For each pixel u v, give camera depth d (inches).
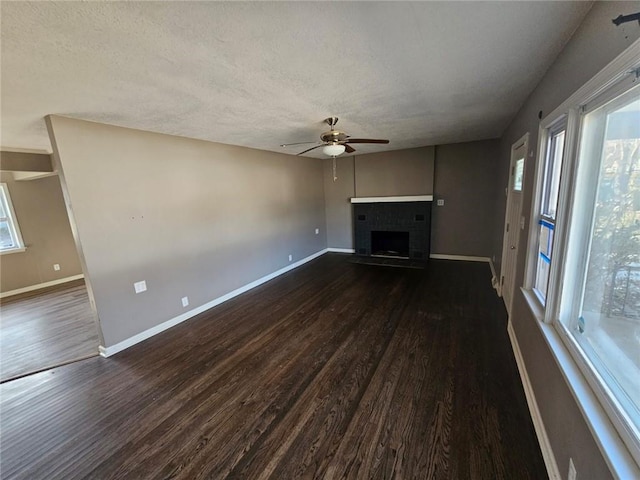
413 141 191.3
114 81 71.9
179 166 137.9
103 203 110.4
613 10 42.1
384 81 81.3
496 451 64.7
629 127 40.5
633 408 38.0
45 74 65.3
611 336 44.3
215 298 159.6
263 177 191.3
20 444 74.5
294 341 117.2
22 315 165.3
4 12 42.9
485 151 204.1
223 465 65.4
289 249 220.7
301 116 112.4
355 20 51.5
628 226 40.6
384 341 112.9
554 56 68.4
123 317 118.6
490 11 50.3
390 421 74.4
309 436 71.6
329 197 267.9
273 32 54.0
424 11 49.3
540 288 86.1
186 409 83.4
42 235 221.6
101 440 74.3
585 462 44.0
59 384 98.1
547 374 63.8
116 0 41.9
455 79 81.7
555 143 78.5
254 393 88.4
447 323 124.6
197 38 54.6
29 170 157.3
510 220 135.0
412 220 230.2
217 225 159.2
